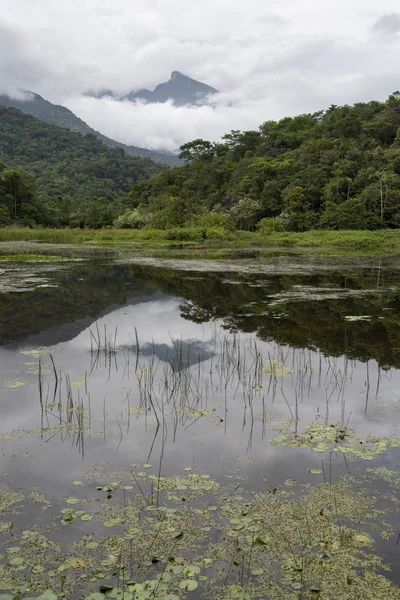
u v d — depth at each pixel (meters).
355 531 3.09
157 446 4.20
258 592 2.60
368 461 3.97
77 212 57.06
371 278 15.82
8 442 4.26
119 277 15.75
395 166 48.47
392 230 39.12
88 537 3.02
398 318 9.28
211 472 3.78
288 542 2.99
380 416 4.88
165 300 11.45
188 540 3.00
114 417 4.81
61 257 23.02
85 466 3.86
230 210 49.09
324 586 2.64
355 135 61.91
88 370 6.26
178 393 5.47
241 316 9.58
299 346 7.41
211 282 14.71
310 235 38.59
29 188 56.34
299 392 5.54
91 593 2.55
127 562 2.80
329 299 11.51
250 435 4.44
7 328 8.38
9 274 16.16
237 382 5.86
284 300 11.38
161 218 42.78
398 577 2.71
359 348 7.30
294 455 4.07
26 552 2.88
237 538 3.02
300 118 73.69
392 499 3.44
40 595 2.53
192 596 2.55
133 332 8.29
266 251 28.75
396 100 68.19
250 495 3.47
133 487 3.56
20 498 3.41
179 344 7.54
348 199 44.78
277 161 60.34
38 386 5.64
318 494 3.49
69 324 8.78
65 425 4.61
